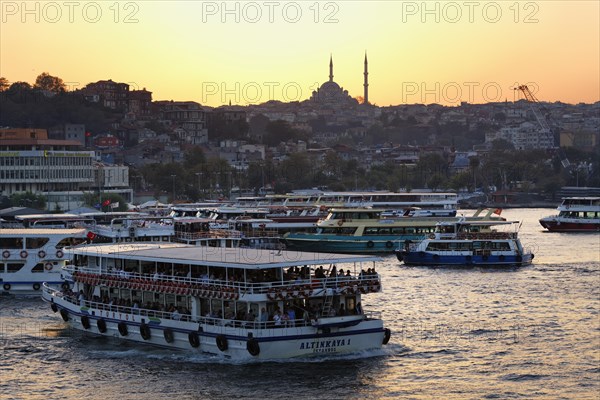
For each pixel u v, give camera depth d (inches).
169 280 3917.3
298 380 3481.8
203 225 6998.0
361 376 3563.0
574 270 6722.4
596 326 4584.2
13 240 5324.8
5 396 3405.5
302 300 3725.4
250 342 3577.8
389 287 5802.2
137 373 3599.9
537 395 3447.3
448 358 3892.7
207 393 3368.6
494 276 6348.4
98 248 4443.9
